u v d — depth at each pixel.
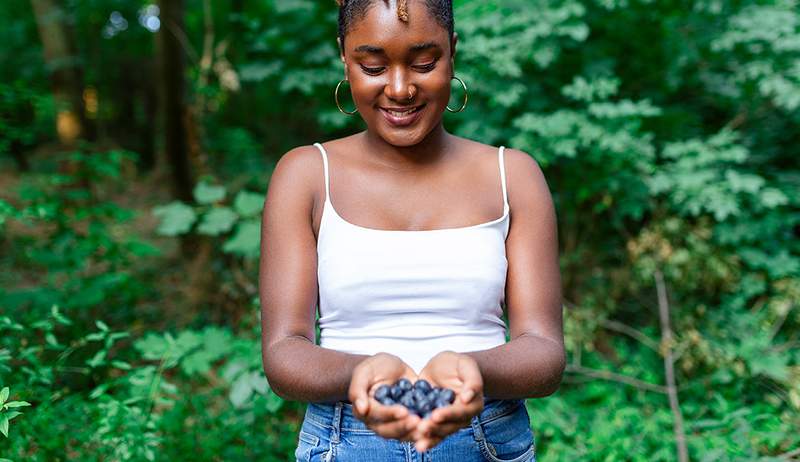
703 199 3.74
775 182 4.18
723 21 4.02
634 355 3.96
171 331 4.75
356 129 4.85
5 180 10.19
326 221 1.34
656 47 4.14
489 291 1.30
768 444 2.96
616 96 4.22
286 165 1.41
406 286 1.28
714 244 3.95
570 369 3.65
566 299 4.20
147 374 2.65
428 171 1.38
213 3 6.78
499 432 1.30
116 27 12.84
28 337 3.33
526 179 1.41
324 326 1.35
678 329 3.84
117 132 14.69
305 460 1.33
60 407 2.80
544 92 4.13
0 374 2.48
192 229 6.04
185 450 2.82
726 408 3.15
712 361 3.48
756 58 4.10
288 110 6.49
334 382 1.16
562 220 4.31
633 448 2.98
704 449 2.89
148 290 5.45
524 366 1.20
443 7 1.28
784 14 3.89
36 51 11.96
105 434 2.39
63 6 8.39
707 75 4.35
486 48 3.71
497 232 1.35
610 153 3.82
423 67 1.28
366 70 1.30
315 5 4.47
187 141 5.59
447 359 1.09
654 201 4.07
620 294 4.15
